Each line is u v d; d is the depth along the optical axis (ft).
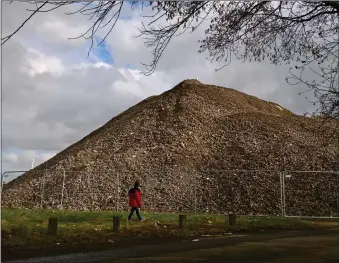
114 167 102.63
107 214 64.34
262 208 81.20
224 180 93.61
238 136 118.11
